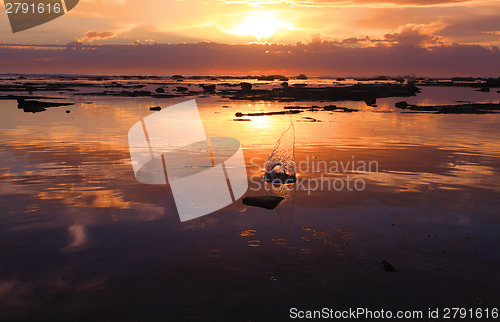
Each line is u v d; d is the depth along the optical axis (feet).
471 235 14.12
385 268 11.57
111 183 20.79
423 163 26.16
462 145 33.47
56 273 11.26
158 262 11.96
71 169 23.82
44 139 35.45
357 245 13.24
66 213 16.12
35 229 14.44
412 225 15.07
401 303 9.87
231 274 11.25
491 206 17.26
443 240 13.67
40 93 115.65
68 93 116.57
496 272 11.44
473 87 176.65
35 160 26.37
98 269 11.50
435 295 10.24
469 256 12.45
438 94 122.01
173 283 10.74
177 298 10.01
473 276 11.21
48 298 10.00
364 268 11.64
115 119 52.85
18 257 12.25
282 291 10.37
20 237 13.74
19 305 9.68
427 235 14.10
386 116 59.72
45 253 12.53
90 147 31.50
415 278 11.07
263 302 9.86
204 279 10.96
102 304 9.73
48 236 13.84
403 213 16.42
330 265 11.82
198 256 12.39
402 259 12.23
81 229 14.51
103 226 14.80
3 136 37.22
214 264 11.85
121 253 12.55
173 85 186.91
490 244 13.34
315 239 13.75
